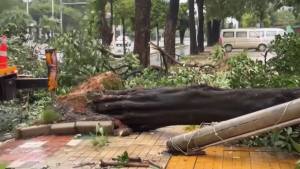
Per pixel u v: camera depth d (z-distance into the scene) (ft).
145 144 22.22
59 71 33.30
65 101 26.58
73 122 24.89
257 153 20.31
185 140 19.94
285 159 19.36
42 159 19.93
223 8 122.83
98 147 21.83
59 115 25.67
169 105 23.41
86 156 20.30
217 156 19.93
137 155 20.24
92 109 25.86
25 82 30.91
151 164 18.70
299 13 112.57
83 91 26.55
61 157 20.20
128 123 24.81
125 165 18.66
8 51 40.47
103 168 18.47
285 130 20.61
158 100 23.80
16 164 19.20
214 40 161.48
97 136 23.73
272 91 22.08
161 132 24.88
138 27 47.78
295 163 18.31
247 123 18.70
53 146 22.22
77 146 22.09
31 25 50.90
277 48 39.88
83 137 23.89
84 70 33.24
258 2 113.50
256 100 21.97
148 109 24.03
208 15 130.72
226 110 22.29
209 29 161.48
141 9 47.73
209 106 22.61
